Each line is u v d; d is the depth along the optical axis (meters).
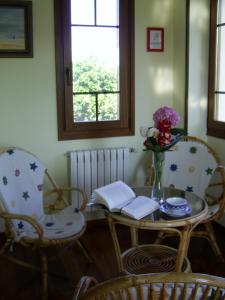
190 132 3.59
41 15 3.19
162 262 2.41
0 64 3.14
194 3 3.40
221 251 3.10
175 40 3.62
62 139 3.40
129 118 3.62
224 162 3.41
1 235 3.32
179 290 1.09
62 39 3.29
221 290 1.10
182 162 3.23
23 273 2.79
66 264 2.91
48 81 3.29
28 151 3.25
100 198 2.31
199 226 3.42
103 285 1.08
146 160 3.70
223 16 3.34
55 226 2.70
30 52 3.18
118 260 2.39
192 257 3.02
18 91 3.23
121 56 3.50
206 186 3.11
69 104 3.38
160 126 2.30
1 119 3.22
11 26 3.10
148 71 3.61
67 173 3.46
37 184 2.90
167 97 3.72
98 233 3.48
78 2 3.30
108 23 3.42
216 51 3.45
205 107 3.60
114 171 3.49
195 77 3.52
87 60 3.41
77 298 1.26
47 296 2.47
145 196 2.52
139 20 3.50
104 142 3.55
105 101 3.53
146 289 1.08
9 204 2.61
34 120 3.31
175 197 2.50
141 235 3.42
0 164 2.69
